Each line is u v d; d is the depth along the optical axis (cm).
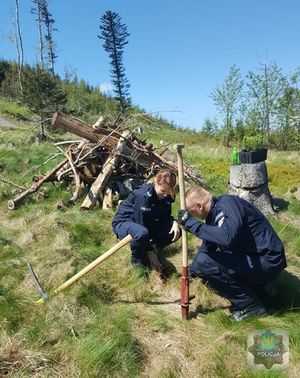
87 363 349
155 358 368
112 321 403
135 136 935
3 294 447
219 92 2586
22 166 1046
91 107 3847
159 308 443
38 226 646
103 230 644
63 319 403
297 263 566
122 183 827
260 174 776
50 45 4647
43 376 341
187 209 412
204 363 361
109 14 4300
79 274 448
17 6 3753
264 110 2494
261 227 406
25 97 2030
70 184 866
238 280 416
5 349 364
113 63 4403
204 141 2652
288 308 437
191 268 441
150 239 529
